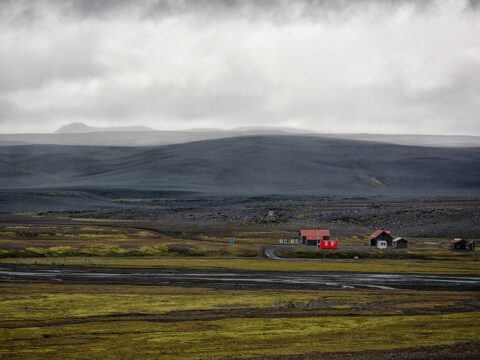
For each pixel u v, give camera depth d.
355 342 158.25
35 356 143.75
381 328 176.88
